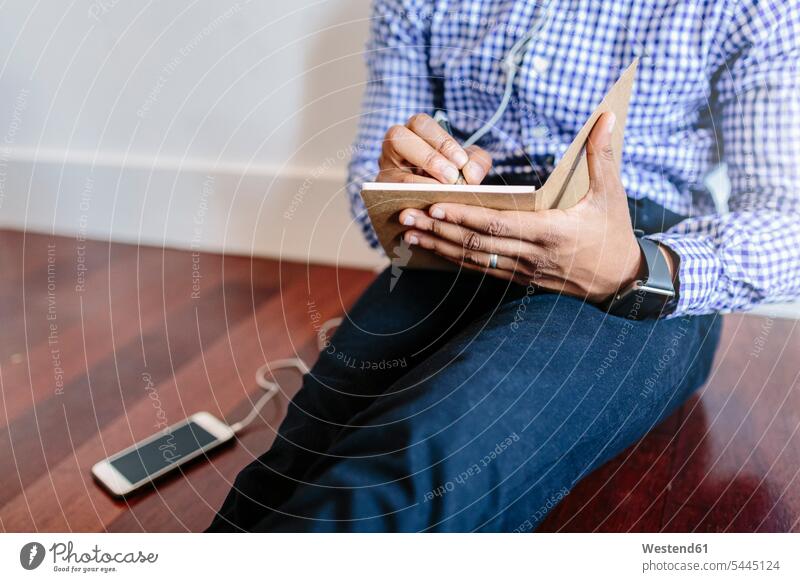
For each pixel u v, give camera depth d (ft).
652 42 2.85
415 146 2.79
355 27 4.19
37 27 4.91
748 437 3.29
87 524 2.97
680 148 3.01
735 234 2.64
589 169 2.43
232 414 3.61
